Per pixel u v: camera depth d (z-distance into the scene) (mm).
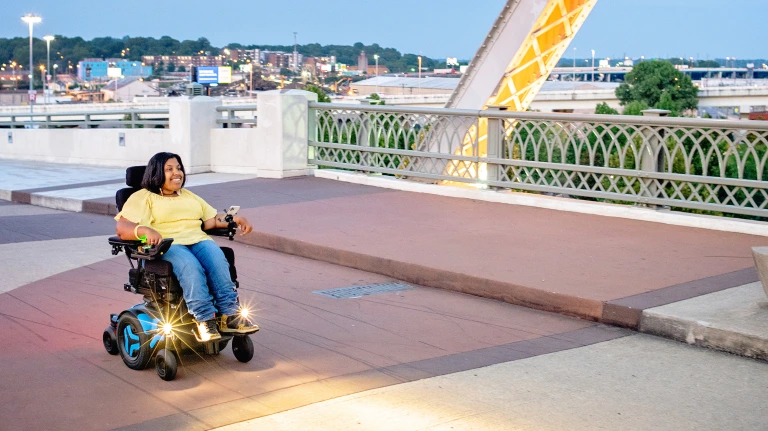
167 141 17812
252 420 4715
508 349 6039
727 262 7910
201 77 114500
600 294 6863
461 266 7926
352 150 13758
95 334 6461
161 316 5473
